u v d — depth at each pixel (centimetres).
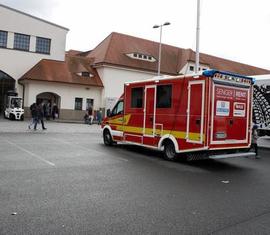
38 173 911
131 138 1414
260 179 971
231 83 1157
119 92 4300
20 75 3891
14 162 1058
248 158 1414
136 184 836
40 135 1944
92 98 4162
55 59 4097
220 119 1129
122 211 619
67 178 866
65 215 585
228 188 840
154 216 598
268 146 1894
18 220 552
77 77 4038
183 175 980
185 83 1169
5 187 753
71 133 2186
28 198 675
